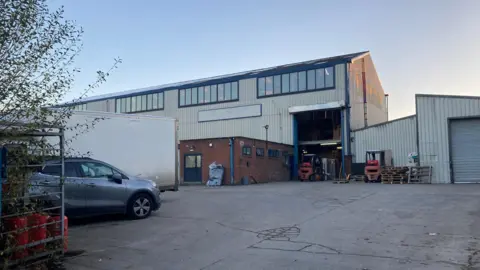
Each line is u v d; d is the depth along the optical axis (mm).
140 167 14406
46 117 6516
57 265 6555
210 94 38812
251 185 26625
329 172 34875
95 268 6398
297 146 34688
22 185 6320
